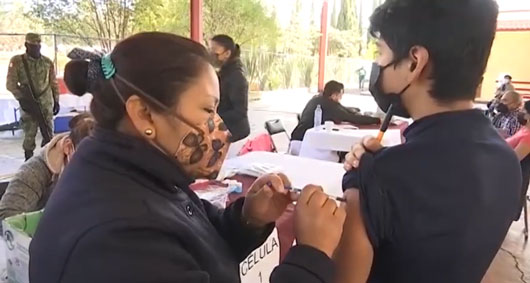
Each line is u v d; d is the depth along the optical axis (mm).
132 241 510
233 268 712
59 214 556
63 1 6160
